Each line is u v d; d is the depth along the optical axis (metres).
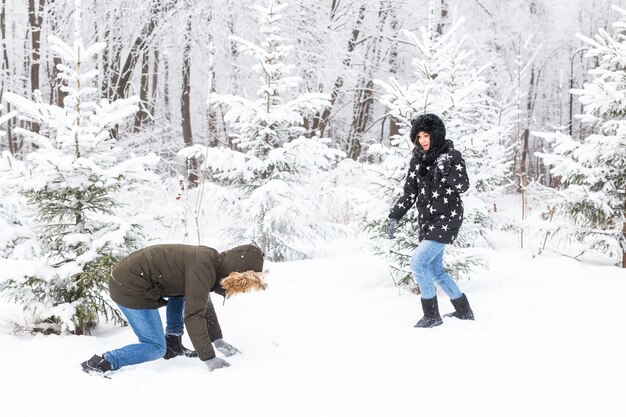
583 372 3.37
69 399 3.12
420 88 6.25
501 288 5.82
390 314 4.98
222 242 8.48
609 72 7.42
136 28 16.12
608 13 25.22
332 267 7.11
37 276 4.46
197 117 20.58
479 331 4.31
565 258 7.44
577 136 26.14
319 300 5.54
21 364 3.71
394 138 6.21
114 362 3.54
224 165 8.05
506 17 20.75
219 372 3.51
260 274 3.61
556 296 5.39
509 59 21.84
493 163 8.38
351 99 19.62
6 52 21.27
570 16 24.05
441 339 4.11
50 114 4.81
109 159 4.95
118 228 4.82
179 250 3.60
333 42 16.28
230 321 4.87
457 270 6.01
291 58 15.91
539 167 26.70
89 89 4.95
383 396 3.09
